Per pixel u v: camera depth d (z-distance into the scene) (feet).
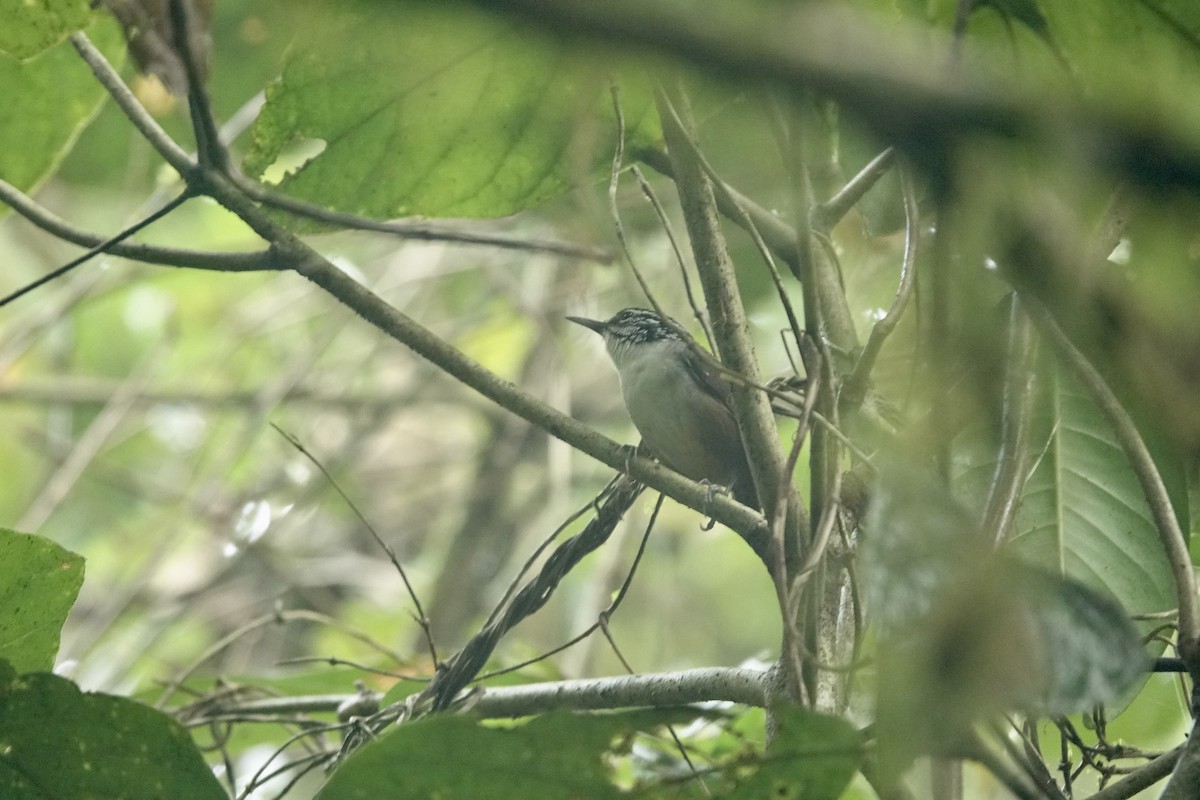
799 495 19.94
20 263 59.11
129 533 57.72
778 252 26.48
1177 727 27.58
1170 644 21.86
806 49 6.82
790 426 39.19
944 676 12.56
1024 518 23.56
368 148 25.58
